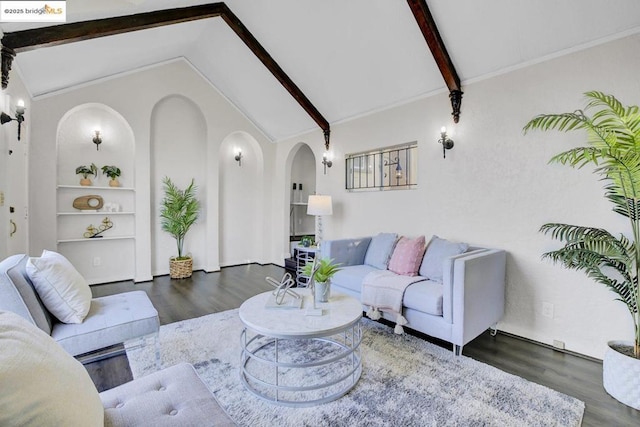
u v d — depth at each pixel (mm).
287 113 5156
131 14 3047
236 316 3193
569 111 2514
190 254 5258
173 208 4816
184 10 3396
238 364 2264
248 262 5996
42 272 1867
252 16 3773
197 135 5293
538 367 2279
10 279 1643
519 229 2809
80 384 976
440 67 3051
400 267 3131
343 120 4590
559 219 2576
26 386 796
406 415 1730
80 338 1834
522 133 2773
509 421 1688
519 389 1982
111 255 4602
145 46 3979
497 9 2539
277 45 4012
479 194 3082
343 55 3676
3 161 2748
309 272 2363
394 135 3877
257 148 5938
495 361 2363
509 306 2873
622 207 2078
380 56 3447
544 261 2660
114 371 2184
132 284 4434
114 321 1985
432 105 3471
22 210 3400
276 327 1845
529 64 2725
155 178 4914
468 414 1740
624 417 1750
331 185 4816
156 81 4684
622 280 2281
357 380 2045
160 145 4945
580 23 2346
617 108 1866
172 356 2361
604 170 2188
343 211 4621
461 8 2658
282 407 1798
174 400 1203
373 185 4172
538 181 2688
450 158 3314
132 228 4730
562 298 2568
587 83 2420
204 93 5168
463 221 3215
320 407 1797
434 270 2932
